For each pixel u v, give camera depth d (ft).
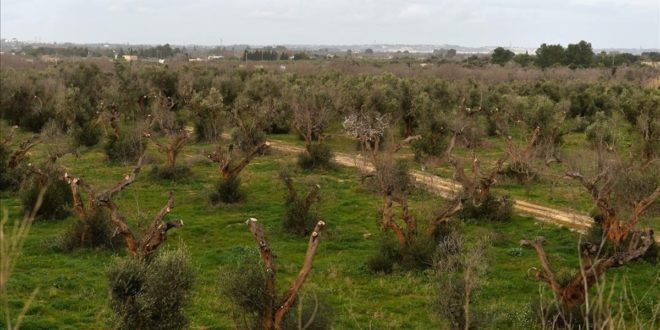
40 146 141.79
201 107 156.25
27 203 81.35
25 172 97.25
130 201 92.53
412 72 327.88
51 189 82.99
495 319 46.93
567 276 50.47
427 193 97.86
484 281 52.85
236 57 593.83
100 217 69.41
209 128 151.23
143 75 207.72
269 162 127.85
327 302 52.24
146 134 114.32
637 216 65.10
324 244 73.51
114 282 42.55
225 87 210.59
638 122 128.06
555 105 171.01
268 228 79.97
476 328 44.14
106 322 43.52
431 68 364.17
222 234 77.66
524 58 428.15
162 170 109.09
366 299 55.83
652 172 80.74
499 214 84.12
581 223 80.33
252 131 138.62
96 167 118.73
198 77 223.71
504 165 114.01
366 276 62.23
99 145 143.13
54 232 75.97
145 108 177.88
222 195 92.73
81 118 161.17
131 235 56.08
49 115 168.35
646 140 108.47
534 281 60.34
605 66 404.77
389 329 48.83
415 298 56.03
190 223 81.87
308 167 120.16
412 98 158.92
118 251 68.54
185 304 44.57
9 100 176.55
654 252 65.98
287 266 63.93
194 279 45.83
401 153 138.72
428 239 65.41
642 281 60.03
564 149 137.69
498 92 206.49
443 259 57.26
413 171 117.91
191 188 103.19
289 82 209.05
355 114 135.03
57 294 54.85
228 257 66.80
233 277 43.93
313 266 64.85
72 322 48.85
